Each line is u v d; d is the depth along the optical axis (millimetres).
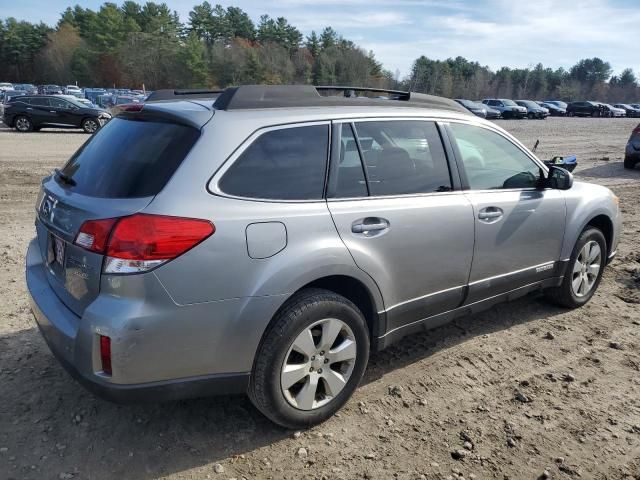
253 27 120188
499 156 4129
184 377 2705
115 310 2523
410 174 3514
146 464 2859
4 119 21812
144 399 2646
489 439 3156
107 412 3262
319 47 116938
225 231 2678
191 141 2766
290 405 3027
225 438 3080
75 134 21516
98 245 2574
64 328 2721
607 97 129750
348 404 3432
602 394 3652
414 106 3699
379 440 3111
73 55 101312
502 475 2877
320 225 2996
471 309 4000
